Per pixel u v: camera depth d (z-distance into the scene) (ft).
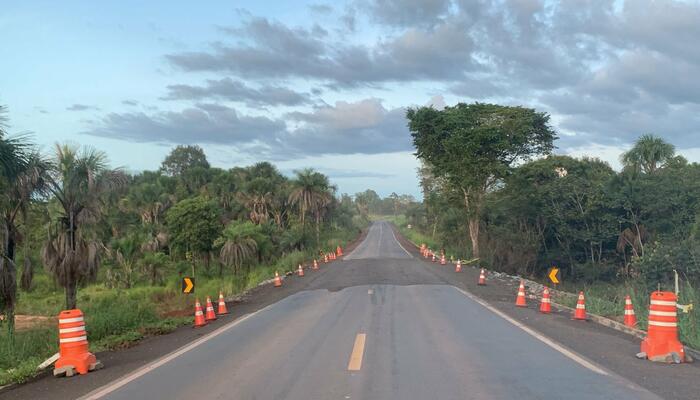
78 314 29.35
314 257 163.12
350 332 37.22
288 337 36.35
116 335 43.45
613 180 144.97
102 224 78.02
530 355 29.01
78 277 70.79
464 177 152.25
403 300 56.70
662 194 131.64
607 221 145.89
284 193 249.96
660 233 132.05
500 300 57.52
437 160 157.89
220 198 245.45
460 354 29.37
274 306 56.70
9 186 48.65
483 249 172.96
